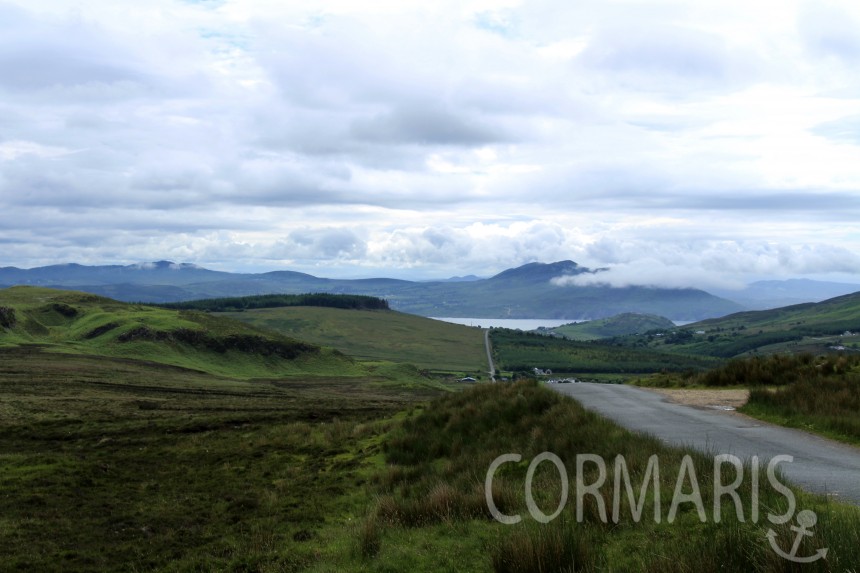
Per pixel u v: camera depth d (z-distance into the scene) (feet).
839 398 56.90
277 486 56.39
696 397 74.54
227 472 63.31
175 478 61.26
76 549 41.06
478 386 84.79
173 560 38.68
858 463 36.55
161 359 334.03
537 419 58.13
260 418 103.35
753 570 21.16
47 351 282.36
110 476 61.93
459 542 30.68
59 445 78.38
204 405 135.64
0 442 80.33
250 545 39.99
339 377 381.60
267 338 425.69
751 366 88.33
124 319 387.75
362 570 29.71
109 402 131.23
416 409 89.97
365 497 49.08
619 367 619.67
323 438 77.82
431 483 45.98
